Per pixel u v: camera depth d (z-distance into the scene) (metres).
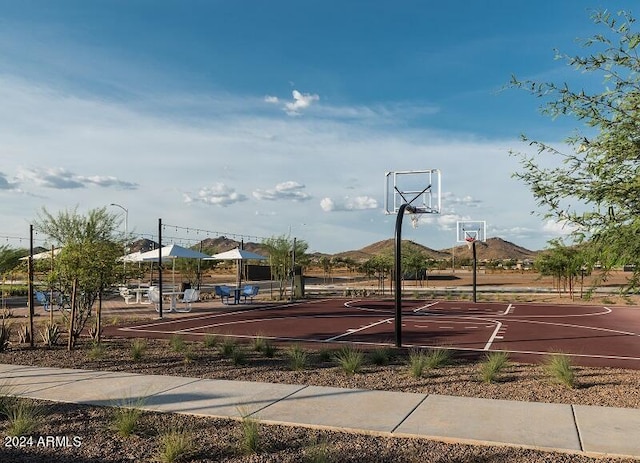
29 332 15.12
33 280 14.70
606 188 5.22
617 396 8.30
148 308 28.06
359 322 21.53
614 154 5.20
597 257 5.28
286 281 40.75
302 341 15.80
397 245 13.69
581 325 20.28
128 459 5.73
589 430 6.52
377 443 6.16
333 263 82.88
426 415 7.16
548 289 45.47
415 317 23.53
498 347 14.40
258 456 5.76
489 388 8.87
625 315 24.61
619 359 12.54
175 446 5.64
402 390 8.73
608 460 5.64
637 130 5.21
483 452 5.86
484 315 24.50
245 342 15.26
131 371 10.31
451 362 11.39
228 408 7.54
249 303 32.12
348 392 8.43
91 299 14.66
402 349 13.35
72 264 13.30
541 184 5.54
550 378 9.57
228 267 101.12
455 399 7.99
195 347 13.55
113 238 16.36
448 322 21.31
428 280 65.38
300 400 7.94
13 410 7.16
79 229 16.12
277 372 10.26
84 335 16.34
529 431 6.48
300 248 38.47
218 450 5.93
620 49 5.36
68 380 9.32
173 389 8.63
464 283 59.03
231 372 10.23
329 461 5.52
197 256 30.52
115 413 7.02
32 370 10.25
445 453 5.84
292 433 6.50
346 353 11.48
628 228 5.05
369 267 49.78
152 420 7.02
